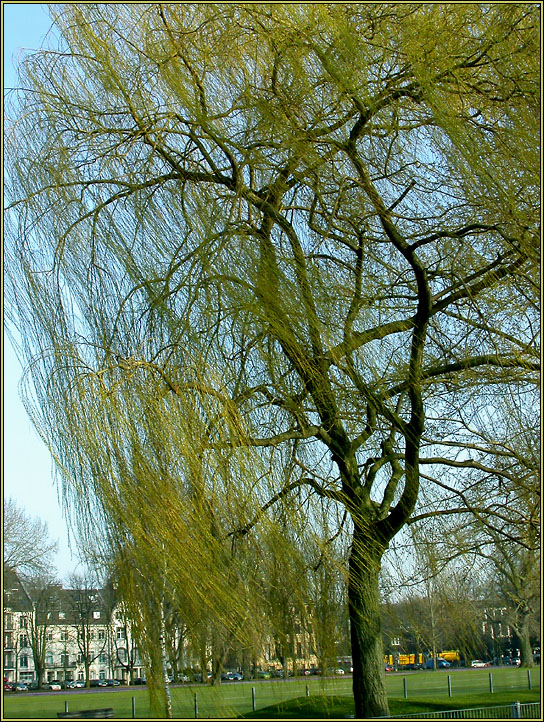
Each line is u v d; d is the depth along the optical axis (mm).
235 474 5637
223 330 6074
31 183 6344
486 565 8547
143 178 6543
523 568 8539
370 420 6840
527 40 6703
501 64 6703
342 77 6398
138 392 5656
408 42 6598
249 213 6590
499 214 6656
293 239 6672
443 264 7934
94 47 6543
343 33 6469
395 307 7680
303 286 6359
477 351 7781
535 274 6953
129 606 5387
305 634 6102
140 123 6473
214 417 5719
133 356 5883
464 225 7438
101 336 5910
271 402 6285
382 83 6918
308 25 6668
